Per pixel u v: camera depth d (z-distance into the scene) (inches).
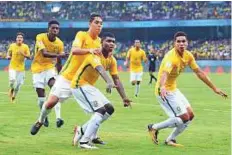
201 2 3932.1
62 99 639.8
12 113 978.7
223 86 1898.4
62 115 955.3
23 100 1273.4
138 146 616.4
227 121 880.9
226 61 3553.2
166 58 613.0
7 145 615.2
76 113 990.4
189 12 3900.1
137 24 3919.8
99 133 723.4
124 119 898.7
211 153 574.2
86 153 564.4
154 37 4141.2
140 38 4148.6
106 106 593.3
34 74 825.5
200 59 3683.6
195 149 599.5
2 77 2485.2
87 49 581.9
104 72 566.6
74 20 3966.5
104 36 593.3
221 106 1159.0
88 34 603.8
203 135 712.4
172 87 631.2
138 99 1338.6
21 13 4055.1
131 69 1551.4
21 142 637.3
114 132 737.0
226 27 3991.1
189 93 1567.4
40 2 4106.8
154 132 633.6
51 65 828.0
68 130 753.0
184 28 4089.6
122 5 4072.3
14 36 4195.4
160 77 614.2
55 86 638.5
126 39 4146.2
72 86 598.5
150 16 3946.9
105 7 4087.1
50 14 4045.3
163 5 3998.5
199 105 1181.1
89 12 4079.7
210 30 4040.4
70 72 632.4
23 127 776.3
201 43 3919.8
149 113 997.2
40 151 576.4
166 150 590.2
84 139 595.5
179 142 650.8
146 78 2556.6
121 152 573.3
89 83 597.6
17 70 1258.0
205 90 1697.8
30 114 962.1
